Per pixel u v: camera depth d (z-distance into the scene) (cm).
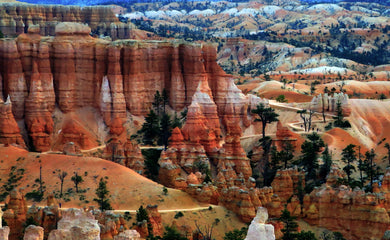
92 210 15875
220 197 18888
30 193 19100
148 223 16512
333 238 16950
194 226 17525
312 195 18012
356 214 17012
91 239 6850
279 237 16238
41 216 15862
